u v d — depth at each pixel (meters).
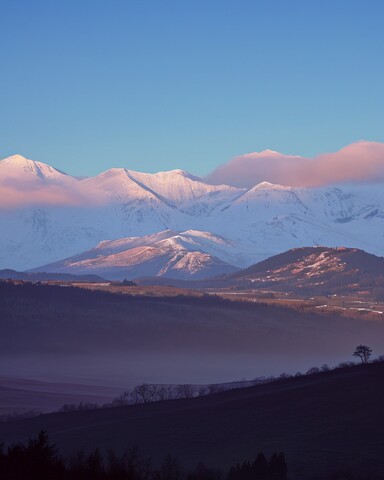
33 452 136.62
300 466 167.88
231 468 159.25
